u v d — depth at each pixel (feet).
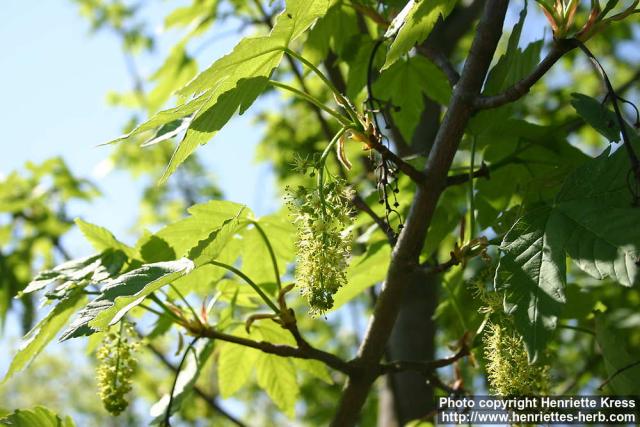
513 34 3.09
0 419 3.17
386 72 3.69
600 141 8.70
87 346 3.40
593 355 4.18
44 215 6.97
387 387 4.57
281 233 3.43
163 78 4.99
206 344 3.41
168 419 3.27
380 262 3.57
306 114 8.18
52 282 3.16
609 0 2.76
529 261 2.67
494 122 3.23
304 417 8.96
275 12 5.07
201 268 3.42
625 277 2.56
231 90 2.82
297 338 3.09
